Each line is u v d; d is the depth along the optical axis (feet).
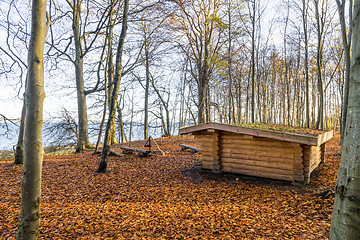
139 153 41.24
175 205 18.85
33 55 7.72
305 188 22.35
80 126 53.72
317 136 21.40
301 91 102.12
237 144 28.09
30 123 7.63
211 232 14.08
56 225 14.83
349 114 5.68
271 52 92.43
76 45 52.13
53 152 59.62
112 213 16.96
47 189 21.85
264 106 88.58
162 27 53.98
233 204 19.01
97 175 27.37
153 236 13.65
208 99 79.77
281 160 25.04
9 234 13.43
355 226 5.09
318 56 54.34
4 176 25.48
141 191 22.31
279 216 16.20
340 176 5.68
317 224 14.34
